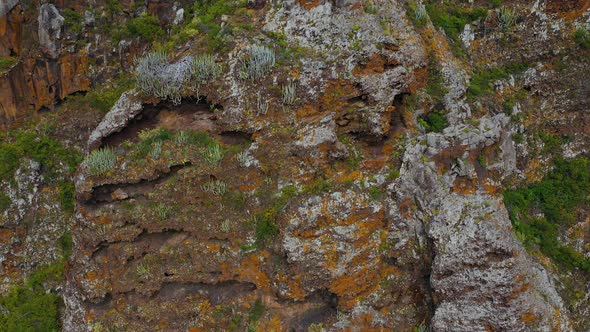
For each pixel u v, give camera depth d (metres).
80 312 8.05
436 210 6.91
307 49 8.31
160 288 7.66
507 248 6.49
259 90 8.06
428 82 8.66
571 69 8.80
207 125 8.34
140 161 8.02
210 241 7.60
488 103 8.90
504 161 7.60
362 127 7.86
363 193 7.34
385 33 8.34
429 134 7.41
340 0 8.52
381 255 7.19
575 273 7.92
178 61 8.54
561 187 8.48
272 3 8.97
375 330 7.03
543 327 6.46
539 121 8.92
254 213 7.49
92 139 8.43
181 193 7.80
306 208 7.12
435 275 6.73
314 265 7.00
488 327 6.43
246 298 7.38
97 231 7.99
